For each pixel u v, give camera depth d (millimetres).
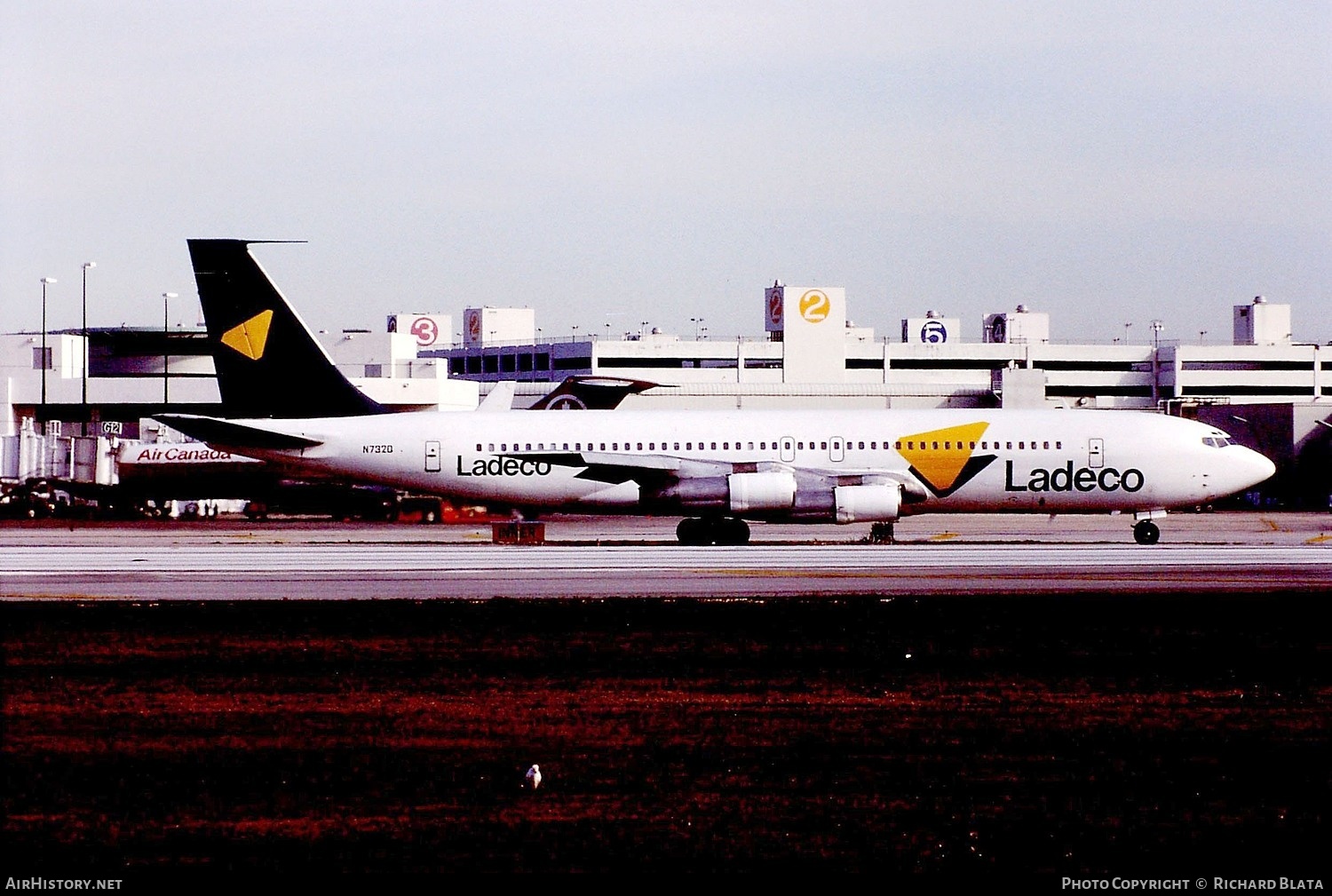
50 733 48438
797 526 163750
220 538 143250
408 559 109500
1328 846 37531
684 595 84438
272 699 53875
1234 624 72312
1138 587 88875
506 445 130000
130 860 36062
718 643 66562
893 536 140375
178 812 39875
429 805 40562
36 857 36219
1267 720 50656
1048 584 90375
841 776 43469
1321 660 62281
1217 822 39344
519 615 75625
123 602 80750
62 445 199125
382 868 35469
